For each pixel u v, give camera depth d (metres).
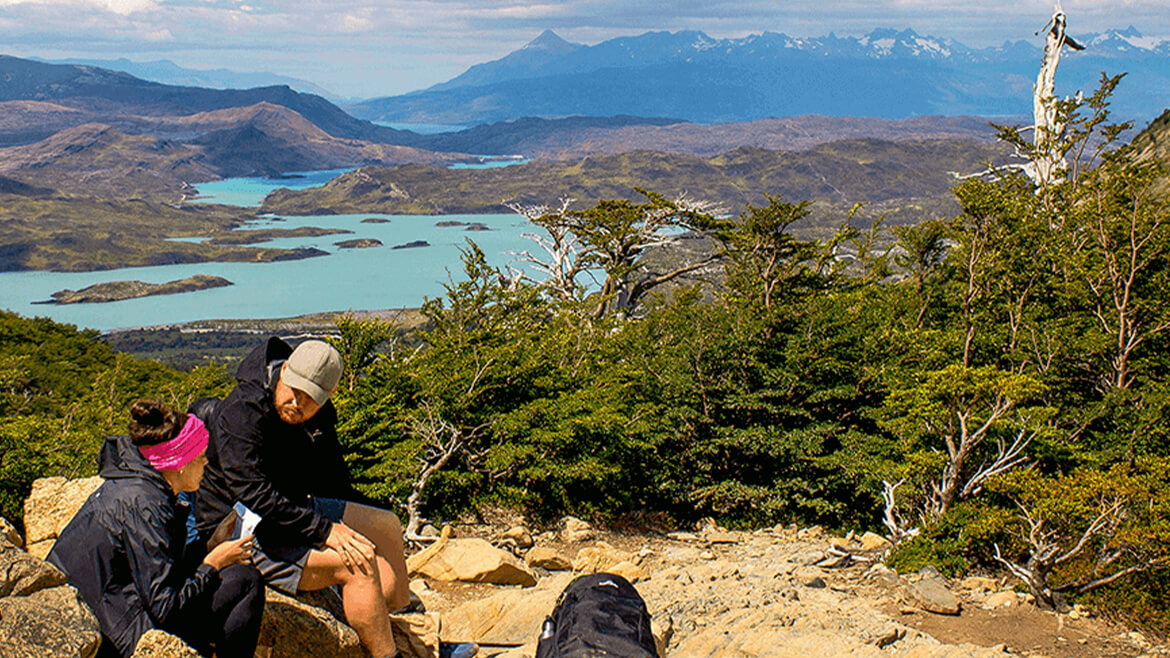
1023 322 20.45
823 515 18.89
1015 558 11.84
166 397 17.38
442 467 15.12
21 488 12.17
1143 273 21.22
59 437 14.12
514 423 15.87
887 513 14.63
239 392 4.38
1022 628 9.73
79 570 4.09
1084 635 9.55
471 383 16.61
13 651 3.50
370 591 4.70
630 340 23.41
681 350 20.59
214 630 4.31
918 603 10.40
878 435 19.16
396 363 16.67
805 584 11.45
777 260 33.97
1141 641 9.36
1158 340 21.22
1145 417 16.56
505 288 23.25
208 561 4.42
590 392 17.95
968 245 21.28
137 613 4.09
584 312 26.41
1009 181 27.52
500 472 15.80
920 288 26.14
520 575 9.48
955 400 13.41
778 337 20.92
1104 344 19.56
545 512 16.11
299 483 4.82
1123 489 10.04
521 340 20.98
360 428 15.16
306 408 4.33
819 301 21.61
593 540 15.05
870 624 8.74
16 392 19.42
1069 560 11.33
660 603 9.98
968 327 20.48
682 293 28.20
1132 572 10.68
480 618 7.40
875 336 21.20
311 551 4.70
